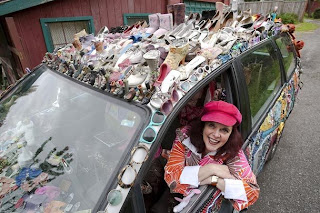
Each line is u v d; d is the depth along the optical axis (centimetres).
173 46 126
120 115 115
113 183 95
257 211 224
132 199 91
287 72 273
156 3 508
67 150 131
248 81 174
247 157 161
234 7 246
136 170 92
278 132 241
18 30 357
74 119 143
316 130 354
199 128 130
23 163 128
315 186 252
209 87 157
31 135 148
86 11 412
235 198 121
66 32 407
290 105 269
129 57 147
